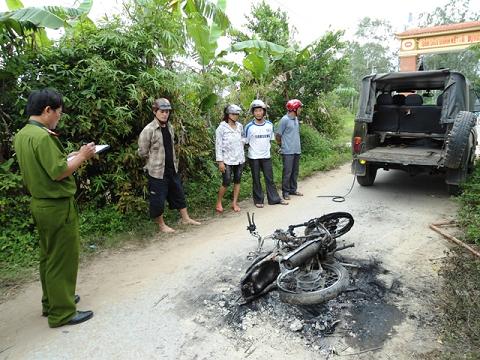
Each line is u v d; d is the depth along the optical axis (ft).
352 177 26.30
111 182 17.44
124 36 16.84
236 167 19.02
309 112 37.50
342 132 46.68
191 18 22.33
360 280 11.71
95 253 14.60
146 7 18.52
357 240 14.83
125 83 16.92
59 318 9.86
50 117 9.14
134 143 17.39
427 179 24.95
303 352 8.66
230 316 10.16
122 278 12.59
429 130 22.43
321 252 11.32
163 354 8.79
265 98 30.86
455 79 19.22
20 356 8.89
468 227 14.82
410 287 11.18
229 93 27.89
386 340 8.93
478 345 8.50
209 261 13.57
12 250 13.94
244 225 17.31
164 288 11.79
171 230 16.62
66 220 9.39
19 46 15.39
